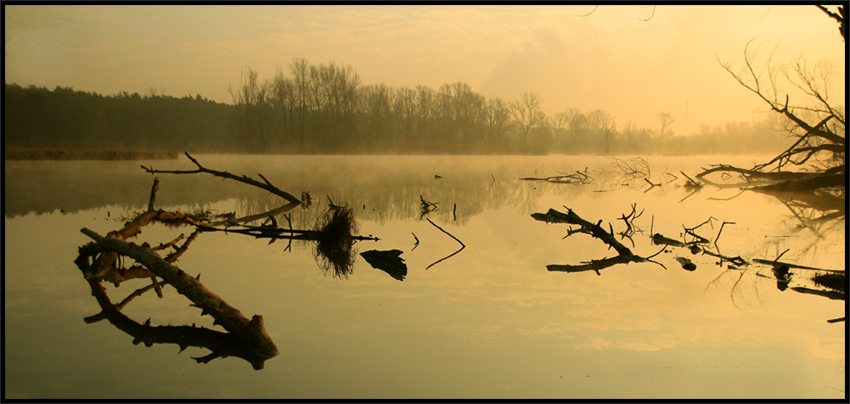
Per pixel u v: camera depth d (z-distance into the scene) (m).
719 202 17.06
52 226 11.21
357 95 76.94
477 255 8.58
